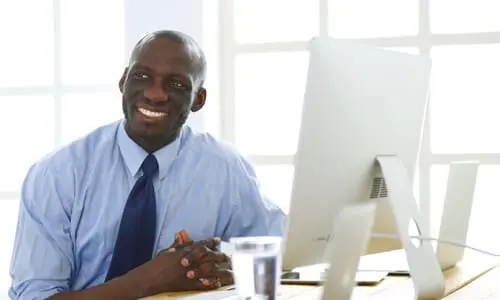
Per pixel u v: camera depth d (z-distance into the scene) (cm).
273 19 324
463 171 191
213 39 322
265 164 324
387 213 161
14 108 349
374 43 313
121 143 212
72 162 210
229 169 225
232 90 327
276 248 135
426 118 310
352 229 134
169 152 213
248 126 327
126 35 316
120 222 205
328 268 134
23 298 197
